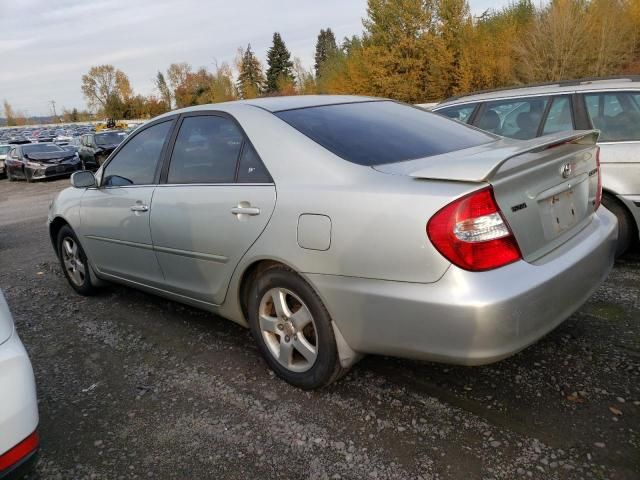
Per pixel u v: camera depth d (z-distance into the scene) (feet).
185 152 11.32
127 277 13.41
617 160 14.17
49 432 8.98
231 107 10.70
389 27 118.83
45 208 38.22
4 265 20.98
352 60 127.54
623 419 8.07
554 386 9.03
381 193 7.73
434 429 8.21
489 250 7.15
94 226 13.83
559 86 16.33
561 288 7.73
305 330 9.34
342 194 8.14
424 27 114.32
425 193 7.36
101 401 9.84
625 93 14.85
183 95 258.37
